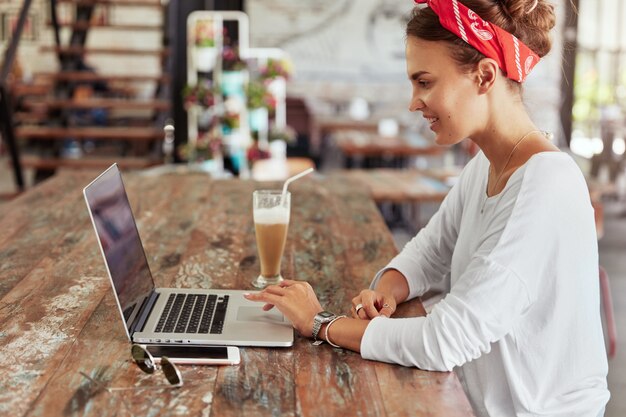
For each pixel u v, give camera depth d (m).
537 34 1.45
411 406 1.23
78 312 1.61
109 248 1.47
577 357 1.45
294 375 1.33
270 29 9.12
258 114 7.09
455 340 1.34
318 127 7.82
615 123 7.58
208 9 7.91
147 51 7.04
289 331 1.50
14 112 7.99
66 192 2.88
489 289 1.35
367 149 6.44
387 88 9.28
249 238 2.25
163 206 2.68
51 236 2.23
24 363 1.35
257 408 1.21
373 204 2.75
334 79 9.25
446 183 5.14
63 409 1.19
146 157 7.07
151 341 1.45
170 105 6.91
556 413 1.46
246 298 1.55
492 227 1.42
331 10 9.14
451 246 1.80
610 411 3.03
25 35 9.97
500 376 1.47
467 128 1.45
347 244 2.19
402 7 9.16
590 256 1.43
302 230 2.35
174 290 1.74
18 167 5.44
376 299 1.62
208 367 1.35
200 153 6.75
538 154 1.42
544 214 1.37
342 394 1.26
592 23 8.28
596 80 8.41
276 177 6.92
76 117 8.63
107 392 1.24
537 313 1.43
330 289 1.79
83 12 7.48
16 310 1.62
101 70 10.01
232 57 6.95
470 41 1.38
